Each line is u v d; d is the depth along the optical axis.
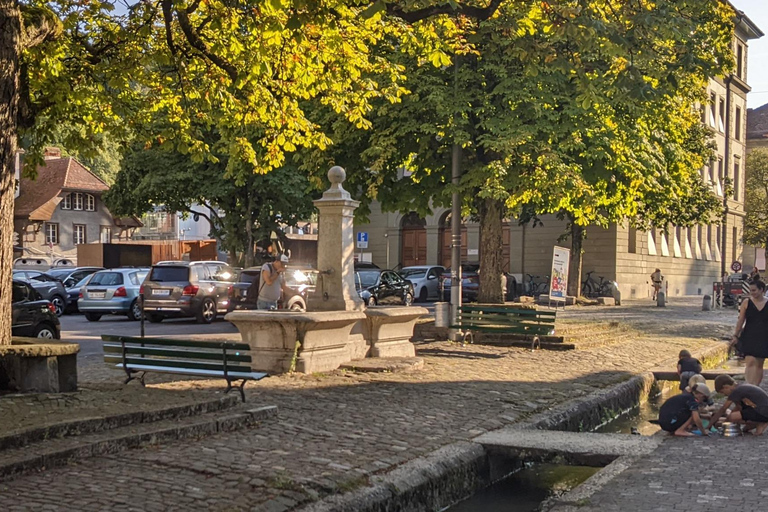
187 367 10.02
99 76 14.59
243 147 15.66
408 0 12.78
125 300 26.14
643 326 25.59
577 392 12.16
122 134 15.18
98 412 7.69
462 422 9.44
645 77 18.22
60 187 57.62
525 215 39.44
